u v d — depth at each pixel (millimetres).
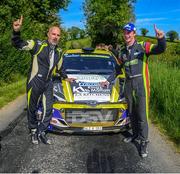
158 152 6363
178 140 6965
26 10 19344
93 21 26953
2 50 14469
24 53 17406
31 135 6812
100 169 5527
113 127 6895
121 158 6012
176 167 5664
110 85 7273
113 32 20062
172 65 12484
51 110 6758
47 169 5496
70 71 7961
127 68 6324
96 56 8672
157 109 9000
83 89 7086
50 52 6391
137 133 6734
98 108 6781
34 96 6488
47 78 6496
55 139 6957
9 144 6715
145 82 6258
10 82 15477
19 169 5488
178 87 8422
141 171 5473
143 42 6215
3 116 9086
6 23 15508
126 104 6918
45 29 26312
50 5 29438
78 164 5711
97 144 6699
